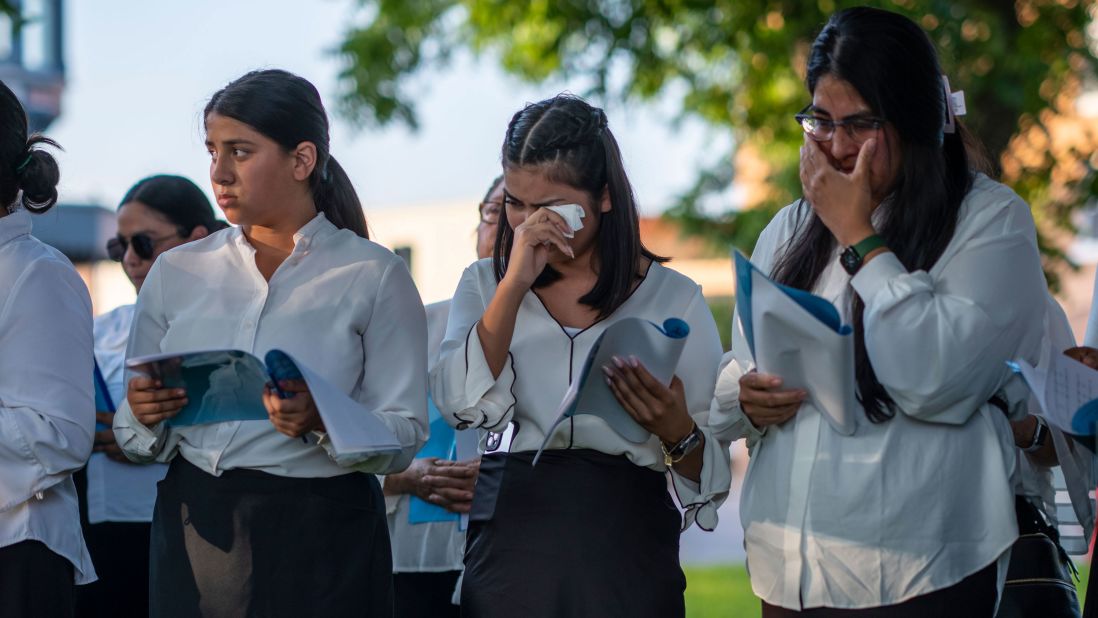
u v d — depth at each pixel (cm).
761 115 2616
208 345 737
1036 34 2236
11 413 720
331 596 727
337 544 733
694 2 2394
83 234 2414
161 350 752
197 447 729
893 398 659
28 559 733
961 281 668
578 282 772
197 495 727
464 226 3791
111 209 2453
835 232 678
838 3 2186
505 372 748
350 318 747
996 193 693
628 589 726
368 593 745
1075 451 748
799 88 2538
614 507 734
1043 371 655
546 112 750
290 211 755
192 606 720
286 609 718
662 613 732
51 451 727
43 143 788
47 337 741
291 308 742
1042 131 2278
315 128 756
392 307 761
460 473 900
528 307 768
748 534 709
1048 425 769
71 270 771
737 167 2845
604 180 752
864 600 662
